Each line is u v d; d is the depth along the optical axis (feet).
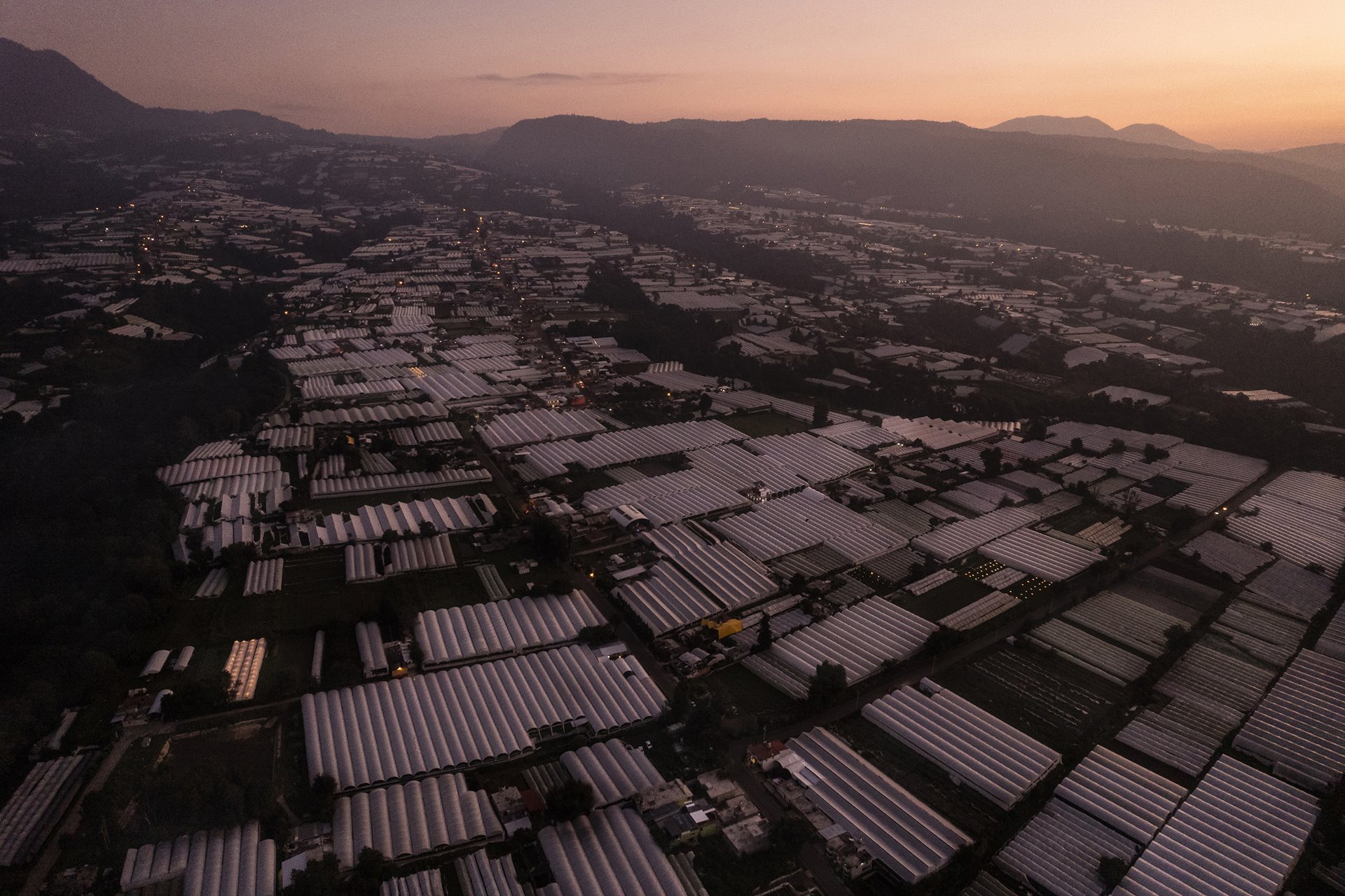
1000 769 335.06
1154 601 483.10
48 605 422.82
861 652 414.21
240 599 442.50
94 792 296.51
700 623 443.32
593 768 325.21
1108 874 282.15
